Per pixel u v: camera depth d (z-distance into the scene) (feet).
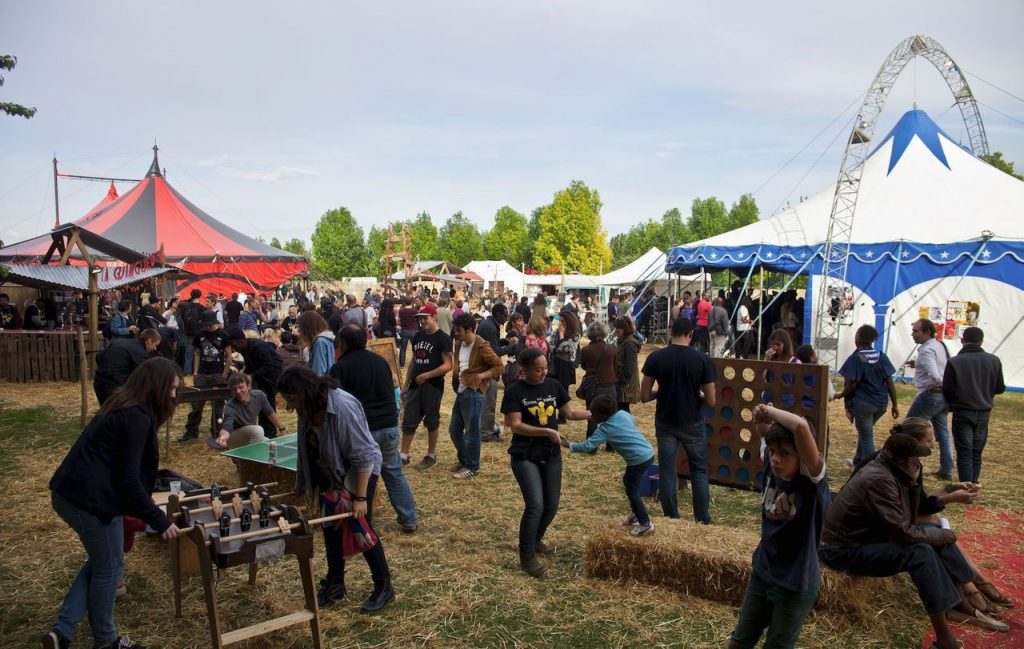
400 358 50.08
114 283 49.21
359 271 214.48
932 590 12.57
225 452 20.61
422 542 17.89
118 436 11.43
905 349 47.50
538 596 15.01
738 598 14.33
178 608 13.79
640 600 14.70
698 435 18.16
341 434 13.48
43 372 44.34
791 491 10.26
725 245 55.93
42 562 16.56
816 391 19.36
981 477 24.50
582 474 24.32
